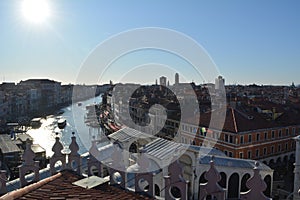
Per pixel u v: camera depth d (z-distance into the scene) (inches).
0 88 5979.3
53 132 3506.4
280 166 1708.9
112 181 285.3
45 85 6579.7
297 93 4343.0
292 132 1862.7
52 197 242.5
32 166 328.2
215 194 236.1
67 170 328.2
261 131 1685.5
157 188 390.9
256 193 214.1
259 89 4586.6
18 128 3973.9
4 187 297.6
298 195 302.7
